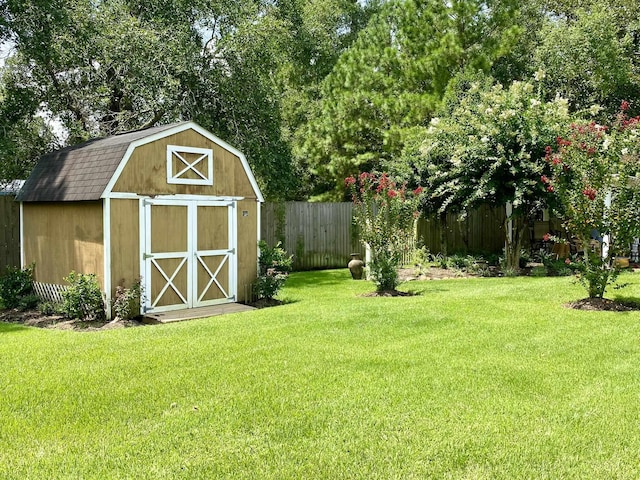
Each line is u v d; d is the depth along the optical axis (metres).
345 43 29.16
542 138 11.99
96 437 4.03
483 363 5.52
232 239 10.41
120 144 9.01
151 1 14.15
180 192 9.58
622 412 4.29
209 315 9.21
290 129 24.83
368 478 3.41
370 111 20.45
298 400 4.63
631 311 7.73
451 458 3.63
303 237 16.25
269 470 3.51
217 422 4.23
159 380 5.20
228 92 14.50
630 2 22.06
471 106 13.92
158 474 3.48
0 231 12.02
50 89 13.55
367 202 10.41
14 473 3.53
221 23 14.65
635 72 21.58
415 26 19.02
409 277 13.05
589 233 8.34
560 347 6.05
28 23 11.64
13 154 12.50
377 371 5.34
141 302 9.02
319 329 7.14
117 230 8.73
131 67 13.12
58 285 9.56
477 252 16.14
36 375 5.43
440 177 13.58
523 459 3.61
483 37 18.98
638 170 7.99
